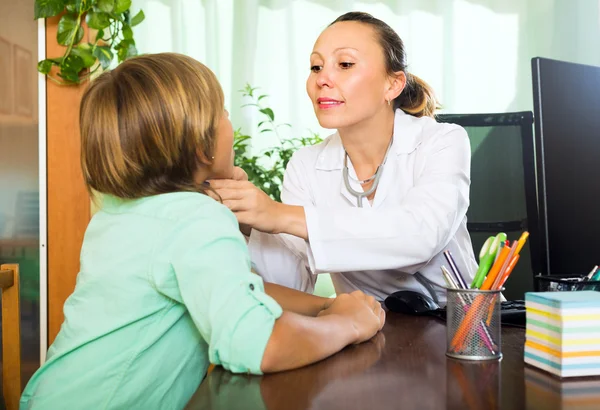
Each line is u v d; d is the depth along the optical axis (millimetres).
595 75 1403
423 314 1117
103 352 826
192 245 778
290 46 3283
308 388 654
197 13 3289
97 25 2029
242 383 681
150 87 843
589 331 672
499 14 3295
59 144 2037
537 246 1843
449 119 1897
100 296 844
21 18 2039
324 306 1078
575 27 3270
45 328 2033
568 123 1355
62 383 833
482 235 1869
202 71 893
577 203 1352
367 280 1388
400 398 611
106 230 868
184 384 866
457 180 1276
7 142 2041
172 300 835
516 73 3297
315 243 1127
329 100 1277
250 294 731
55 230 2037
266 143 3287
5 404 1467
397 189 1348
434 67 3301
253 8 3279
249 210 1075
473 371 708
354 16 1331
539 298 706
